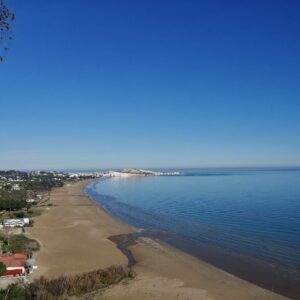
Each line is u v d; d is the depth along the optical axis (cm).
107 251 6294
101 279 4491
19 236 7356
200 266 5325
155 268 5212
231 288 4403
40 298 3759
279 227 8069
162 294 4159
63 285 4159
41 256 5881
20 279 4550
